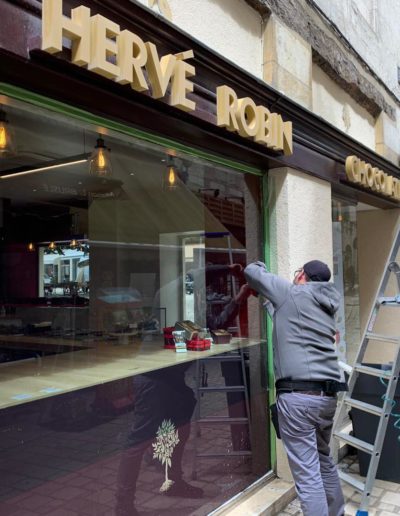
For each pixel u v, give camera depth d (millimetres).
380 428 3260
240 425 3395
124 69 2121
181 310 4145
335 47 4645
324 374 2715
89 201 4617
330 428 2918
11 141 3074
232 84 3008
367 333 3734
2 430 2000
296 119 3664
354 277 5582
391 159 6016
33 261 4230
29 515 2088
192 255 4148
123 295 4289
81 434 2342
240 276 3766
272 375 3650
